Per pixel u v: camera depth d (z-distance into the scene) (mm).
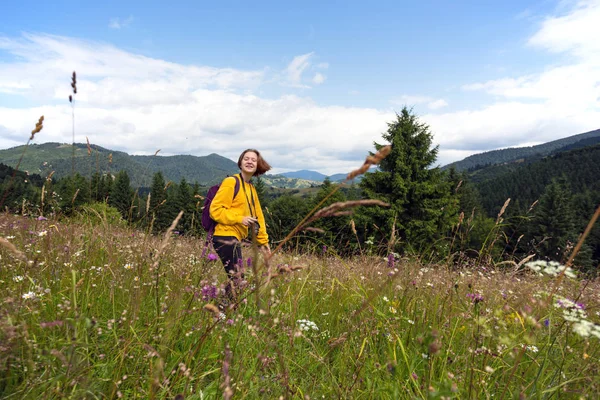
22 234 3678
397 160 31625
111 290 2627
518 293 2826
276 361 2082
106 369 1942
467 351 2256
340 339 2277
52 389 1589
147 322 2326
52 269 2859
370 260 4129
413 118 34031
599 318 2678
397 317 2738
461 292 3088
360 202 1099
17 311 1827
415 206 29969
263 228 4059
